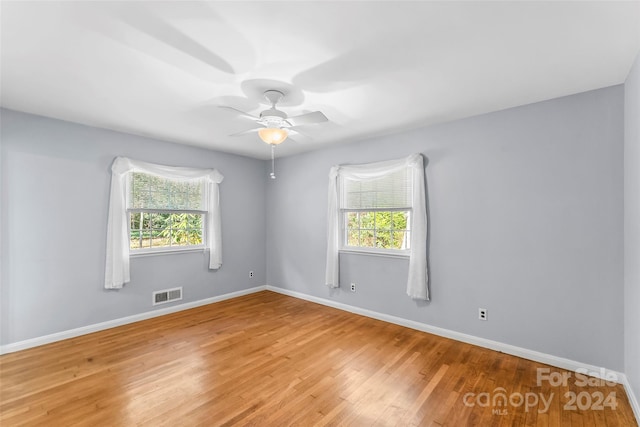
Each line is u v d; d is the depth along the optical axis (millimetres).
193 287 4285
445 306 3219
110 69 2098
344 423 1874
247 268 5000
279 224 5078
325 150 4387
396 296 3625
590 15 1538
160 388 2238
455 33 1699
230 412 1970
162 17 1555
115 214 3463
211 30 1664
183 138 3875
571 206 2514
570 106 2521
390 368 2543
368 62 2012
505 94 2521
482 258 2977
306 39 1752
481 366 2574
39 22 1584
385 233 3840
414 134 3459
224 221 4668
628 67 2070
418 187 3336
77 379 2357
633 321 2053
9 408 1993
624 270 2275
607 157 2363
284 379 2371
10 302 2867
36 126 3010
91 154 3361
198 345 2998
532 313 2697
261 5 1462
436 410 2000
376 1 1434
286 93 2486
